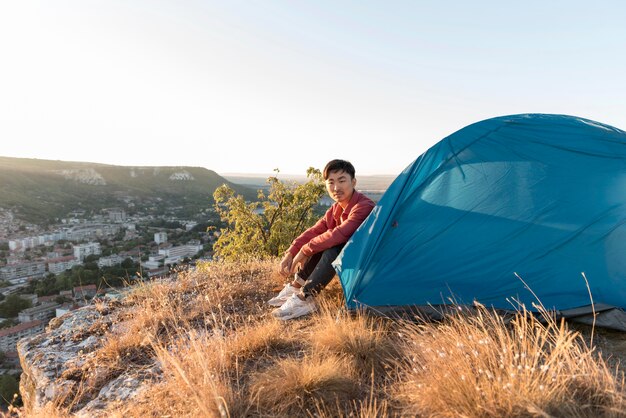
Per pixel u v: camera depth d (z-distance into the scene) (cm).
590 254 287
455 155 342
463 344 218
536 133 341
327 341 267
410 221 325
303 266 372
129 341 330
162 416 199
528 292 288
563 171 317
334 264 335
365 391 217
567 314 273
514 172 323
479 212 316
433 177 337
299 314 345
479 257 305
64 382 287
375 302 315
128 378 273
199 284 508
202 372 231
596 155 321
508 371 179
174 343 316
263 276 510
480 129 352
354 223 351
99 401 252
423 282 311
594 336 261
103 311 445
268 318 350
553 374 177
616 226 289
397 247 320
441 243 314
